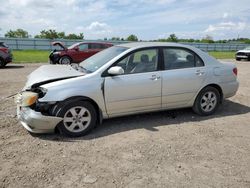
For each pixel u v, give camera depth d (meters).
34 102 4.18
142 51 4.92
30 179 3.14
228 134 4.68
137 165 3.52
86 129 4.48
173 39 45.56
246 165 3.60
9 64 16.97
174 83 5.09
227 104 6.73
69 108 4.29
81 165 3.48
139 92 4.79
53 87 4.21
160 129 4.82
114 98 4.61
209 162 3.65
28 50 33.19
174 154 3.85
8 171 3.30
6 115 5.39
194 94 5.40
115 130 4.73
